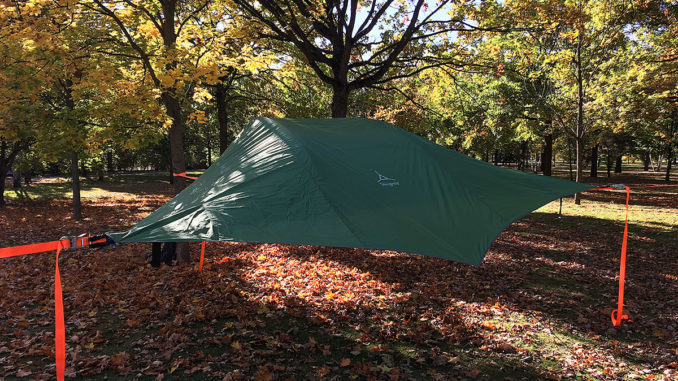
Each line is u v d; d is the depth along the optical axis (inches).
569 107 685.3
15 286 265.1
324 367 168.2
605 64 617.6
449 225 144.3
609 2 553.6
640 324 222.8
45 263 327.9
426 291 271.4
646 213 617.6
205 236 128.2
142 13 359.9
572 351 191.0
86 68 350.9
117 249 387.2
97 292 252.5
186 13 422.0
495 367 174.1
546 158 997.2
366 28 426.0
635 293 273.1
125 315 219.3
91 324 205.0
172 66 306.5
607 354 188.4
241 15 398.9
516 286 287.6
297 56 509.0
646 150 1449.3
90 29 394.3
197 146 1779.0
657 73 538.0
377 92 592.1
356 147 182.4
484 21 474.3
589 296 267.0
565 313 239.1
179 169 340.5
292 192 150.7
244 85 687.1
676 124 1040.8
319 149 174.6
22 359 169.3
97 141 364.2
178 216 139.0
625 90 574.9
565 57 608.7
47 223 545.3
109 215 635.5
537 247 409.1
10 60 314.8
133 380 155.9
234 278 293.9
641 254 376.2
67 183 1295.5
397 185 162.9
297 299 251.1
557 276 312.5
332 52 475.5
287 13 414.9
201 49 320.5
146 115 300.2
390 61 431.2
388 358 178.9
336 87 434.6
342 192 152.8
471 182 172.9
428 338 199.9
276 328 208.4
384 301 252.1
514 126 847.7
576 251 391.5
